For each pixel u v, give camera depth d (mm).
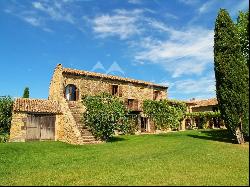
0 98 32906
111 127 25000
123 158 14836
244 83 20703
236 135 20625
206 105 50562
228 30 21562
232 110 20781
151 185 9125
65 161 14977
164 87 39844
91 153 17359
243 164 12742
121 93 34750
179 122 41094
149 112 36906
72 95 32750
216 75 21969
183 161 13438
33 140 26969
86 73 32094
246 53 22328
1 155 17125
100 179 10227
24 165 14469
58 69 31109
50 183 9898
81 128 25422
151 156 15086
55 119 28219
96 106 25328
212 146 18750
